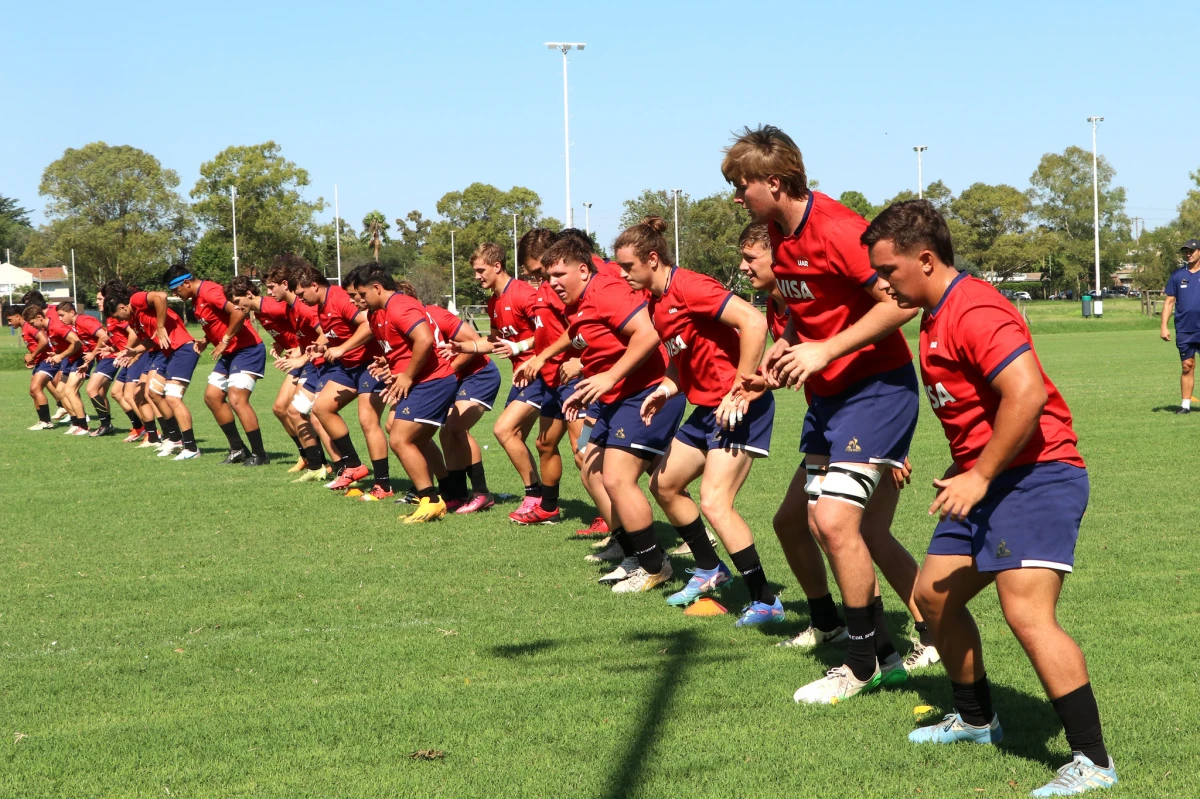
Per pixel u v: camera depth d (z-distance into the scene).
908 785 3.32
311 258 91.19
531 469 8.59
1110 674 4.28
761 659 4.71
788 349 4.16
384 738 3.82
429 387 8.42
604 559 6.95
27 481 11.22
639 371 5.98
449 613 5.65
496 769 3.50
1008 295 85.00
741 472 5.37
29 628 5.50
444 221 111.75
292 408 11.06
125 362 14.57
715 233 61.47
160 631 5.40
